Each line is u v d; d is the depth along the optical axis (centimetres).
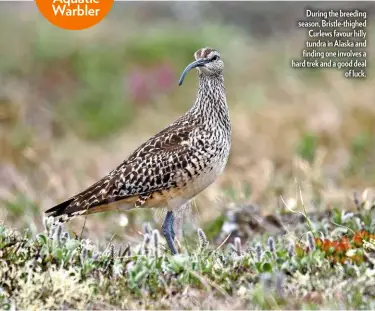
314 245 872
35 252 847
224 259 880
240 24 2703
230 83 2261
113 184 1009
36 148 1814
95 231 1188
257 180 1449
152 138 1034
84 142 2011
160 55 2342
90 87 2225
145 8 2784
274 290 791
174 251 983
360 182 1446
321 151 1595
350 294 780
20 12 2581
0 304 765
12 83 2173
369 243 895
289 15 2680
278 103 2053
